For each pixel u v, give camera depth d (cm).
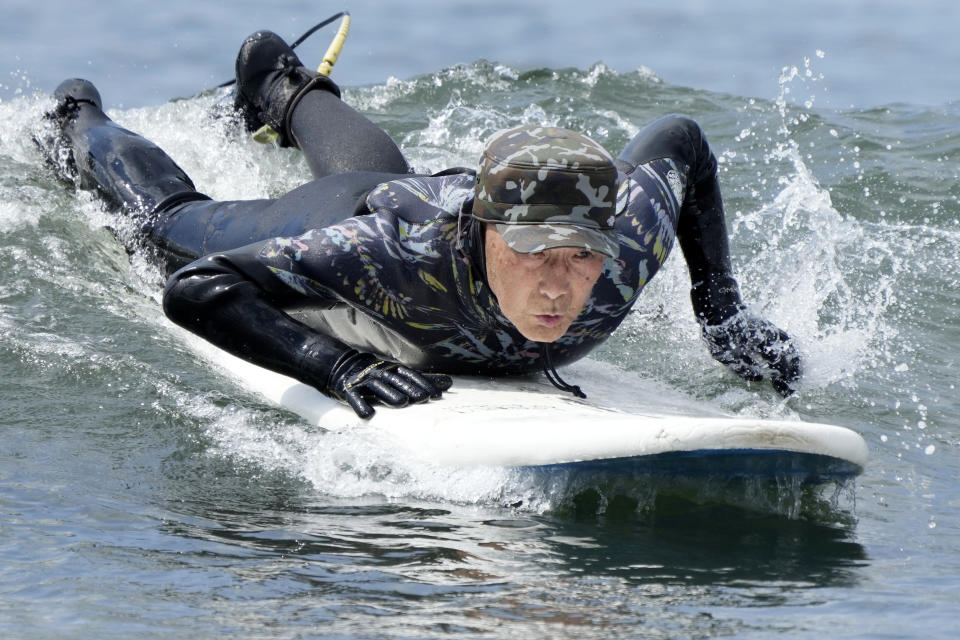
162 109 2378
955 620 885
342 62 4375
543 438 1140
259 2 5478
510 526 1080
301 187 1445
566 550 1019
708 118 2706
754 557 1016
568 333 1292
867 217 2150
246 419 1331
